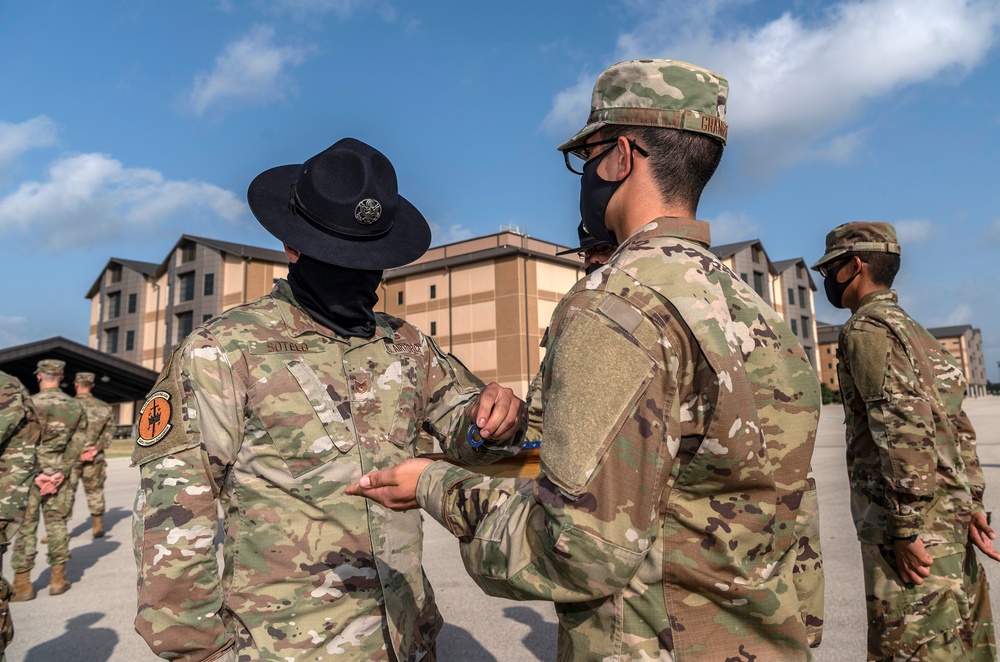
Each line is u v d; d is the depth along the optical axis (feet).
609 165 4.54
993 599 14.34
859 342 8.01
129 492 41.34
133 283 171.12
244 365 5.61
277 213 6.08
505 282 124.36
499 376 122.93
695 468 3.68
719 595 3.75
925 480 7.37
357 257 5.91
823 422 94.48
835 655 11.99
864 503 8.23
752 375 3.89
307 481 5.63
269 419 5.59
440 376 6.89
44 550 24.14
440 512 4.09
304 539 5.58
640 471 3.51
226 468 5.68
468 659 12.62
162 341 163.12
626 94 4.40
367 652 5.68
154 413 5.36
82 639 14.49
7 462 9.18
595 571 3.42
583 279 4.11
